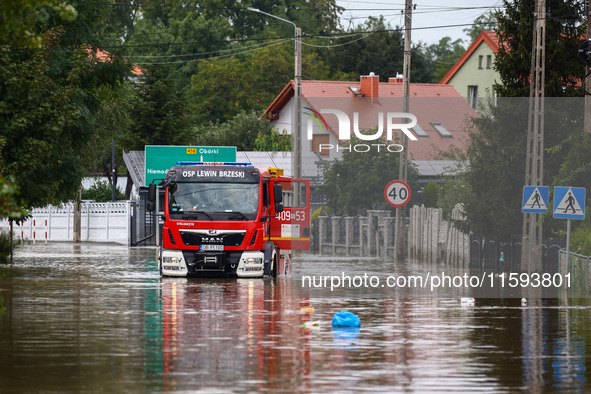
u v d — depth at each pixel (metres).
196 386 22.77
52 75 63.72
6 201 22.36
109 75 71.56
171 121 135.00
